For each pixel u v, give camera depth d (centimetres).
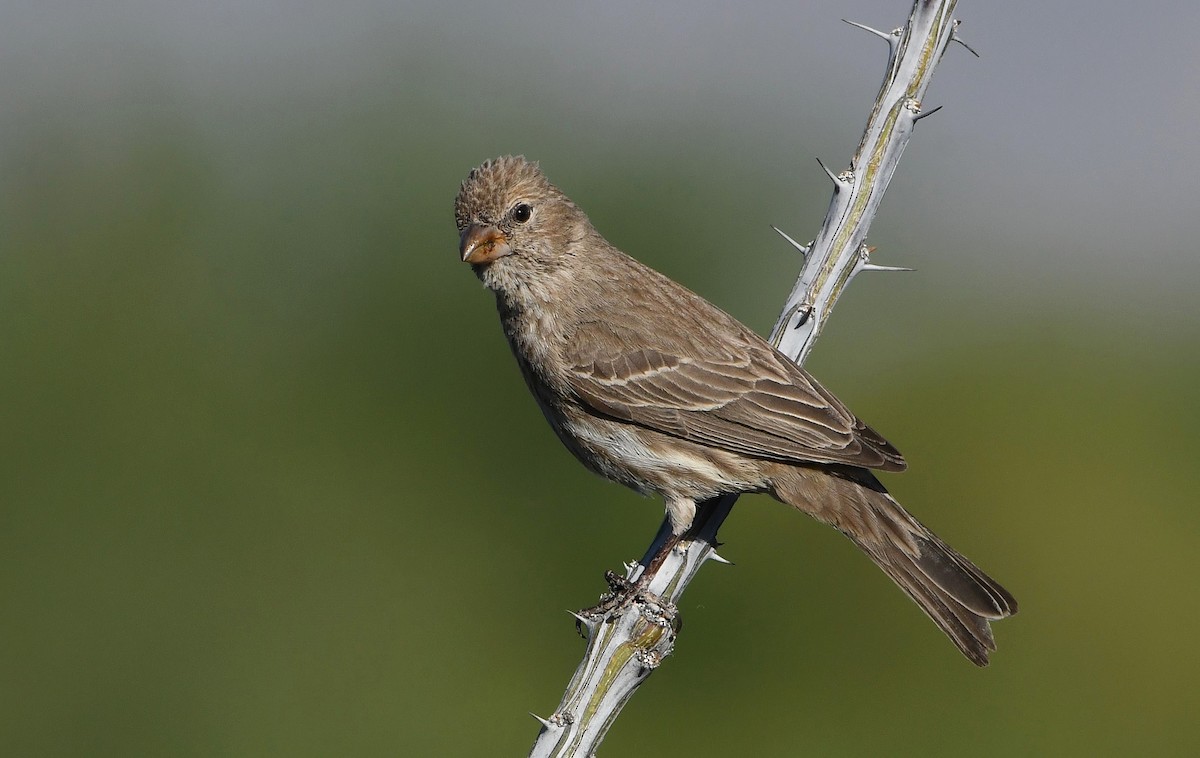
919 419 1427
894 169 819
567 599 1296
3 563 1316
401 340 1425
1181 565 1289
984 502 1364
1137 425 1417
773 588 1256
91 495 1348
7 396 1361
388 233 1474
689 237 1505
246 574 1338
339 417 1402
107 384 1383
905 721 1218
